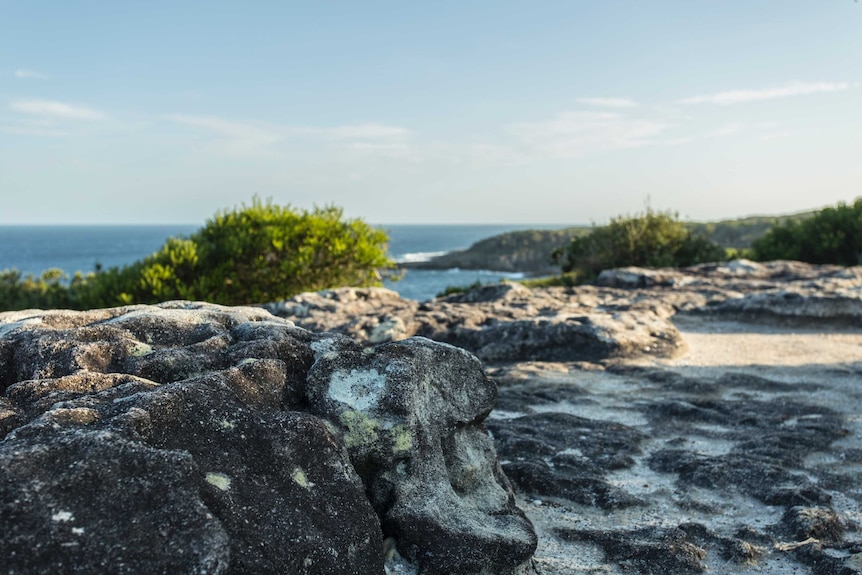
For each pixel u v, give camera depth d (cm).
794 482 527
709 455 592
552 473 532
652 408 729
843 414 708
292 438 318
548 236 7644
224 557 244
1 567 217
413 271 6062
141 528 243
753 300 1238
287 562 273
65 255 12269
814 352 998
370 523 317
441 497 372
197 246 1466
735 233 5547
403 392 378
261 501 286
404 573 338
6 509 230
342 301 1218
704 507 497
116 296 1363
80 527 236
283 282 1499
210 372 364
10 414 303
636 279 1559
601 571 402
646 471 568
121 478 256
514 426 646
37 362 371
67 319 451
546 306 1252
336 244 1495
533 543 365
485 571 345
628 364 905
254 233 1502
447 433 411
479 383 447
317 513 299
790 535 456
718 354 989
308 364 400
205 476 280
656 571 407
